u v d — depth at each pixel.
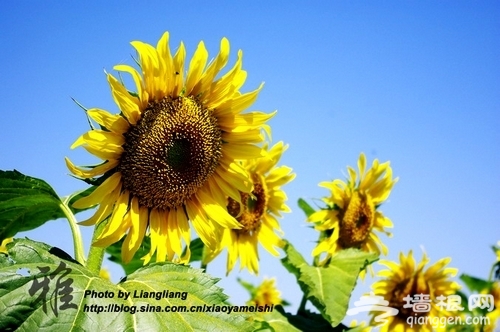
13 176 0.53
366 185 1.00
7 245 0.46
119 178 0.58
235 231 0.89
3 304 0.42
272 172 0.92
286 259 0.88
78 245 0.55
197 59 0.60
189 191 0.62
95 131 0.55
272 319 0.79
